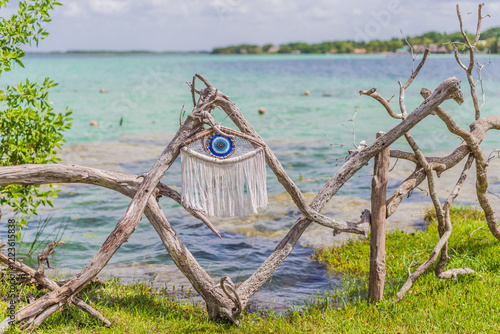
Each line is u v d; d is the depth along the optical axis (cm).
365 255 777
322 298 632
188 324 523
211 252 833
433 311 530
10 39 626
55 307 473
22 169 488
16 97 631
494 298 551
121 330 498
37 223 973
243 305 541
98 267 485
